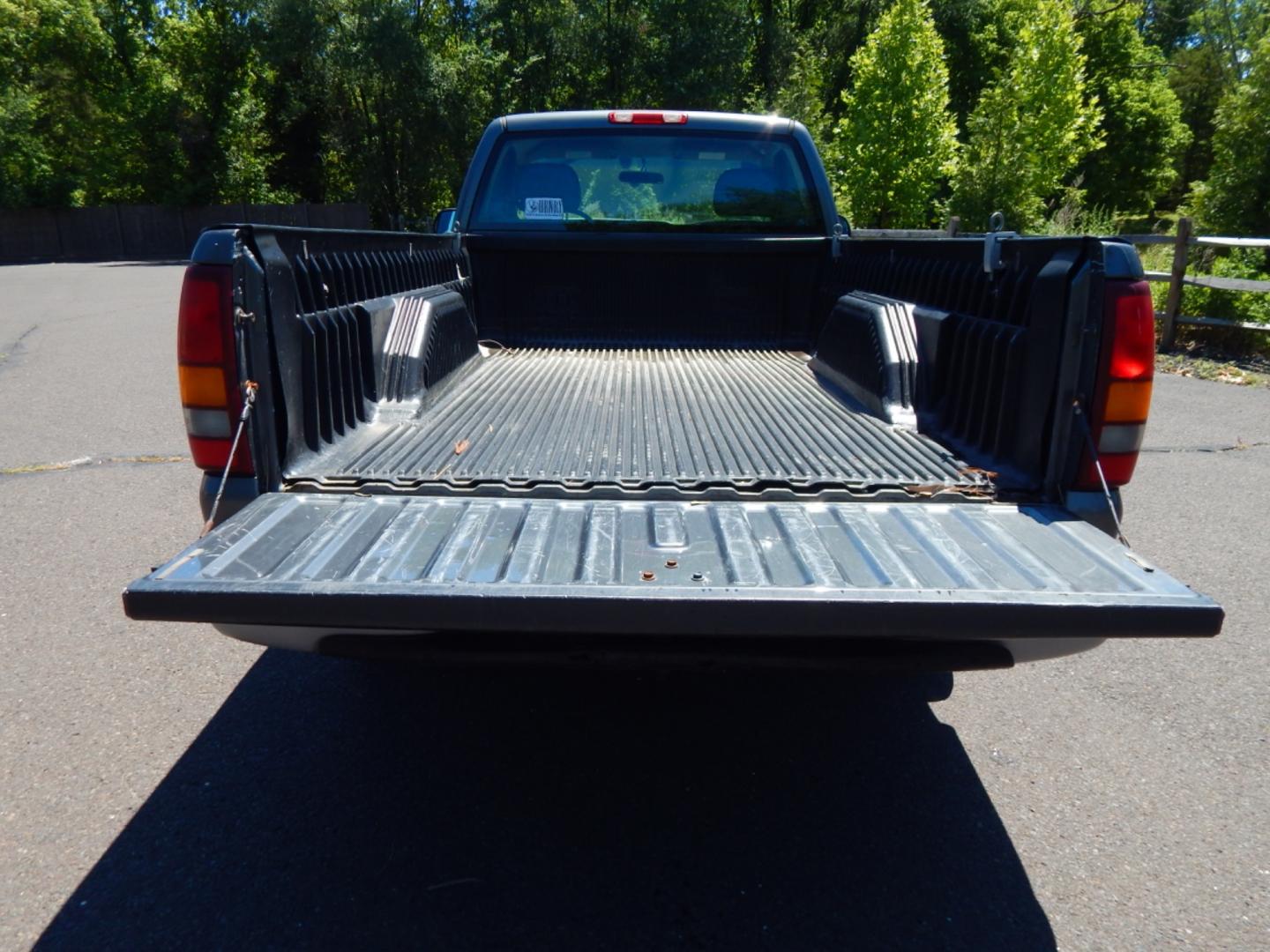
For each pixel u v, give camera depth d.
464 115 38.03
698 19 34.12
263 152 45.72
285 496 2.37
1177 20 48.94
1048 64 20.61
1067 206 19.58
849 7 37.03
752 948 2.15
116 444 6.64
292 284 2.49
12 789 2.72
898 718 3.21
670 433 3.07
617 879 2.38
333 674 3.46
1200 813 2.69
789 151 4.71
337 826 2.57
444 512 2.31
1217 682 3.47
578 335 4.76
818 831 2.59
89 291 20.55
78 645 3.64
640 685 3.41
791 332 4.79
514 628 1.85
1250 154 14.80
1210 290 10.59
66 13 39.28
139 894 2.29
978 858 2.48
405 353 3.20
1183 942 2.18
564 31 36.31
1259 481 5.93
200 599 1.84
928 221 24.86
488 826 2.59
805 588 1.88
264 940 2.15
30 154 38.84
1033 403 2.46
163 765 2.86
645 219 4.75
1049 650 2.17
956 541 2.17
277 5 37.75
